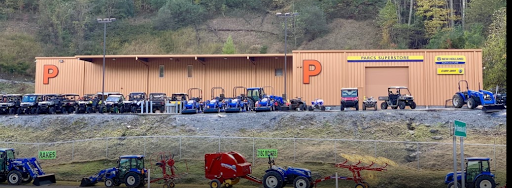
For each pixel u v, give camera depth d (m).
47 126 34.66
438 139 28.44
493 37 60.34
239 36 94.25
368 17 97.81
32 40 88.81
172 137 30.66
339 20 97.44
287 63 47.81
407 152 27.16
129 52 89.19
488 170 20.59
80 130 33.75
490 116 30.72
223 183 22.16
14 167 23.83
